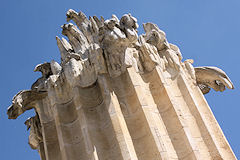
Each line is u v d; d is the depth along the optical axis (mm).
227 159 16312
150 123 15789
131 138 15805
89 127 16156
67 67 17594
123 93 16906
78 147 16500
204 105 17859
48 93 17859
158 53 18781
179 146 15898
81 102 16750
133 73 17156
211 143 16281
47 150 17641
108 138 15945
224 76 19547
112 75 17172
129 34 16734
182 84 17859
